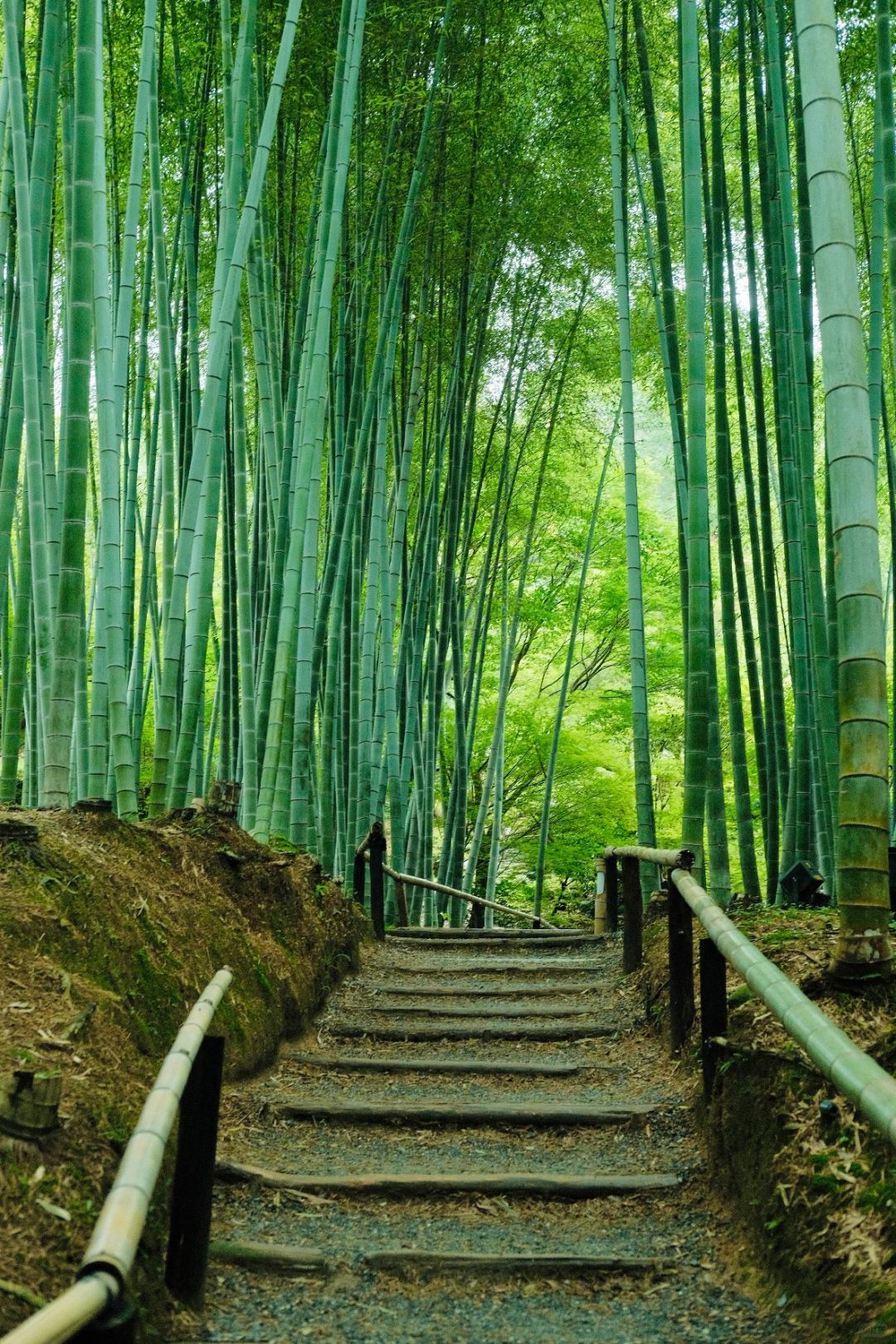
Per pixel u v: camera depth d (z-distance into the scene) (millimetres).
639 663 5973
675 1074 3680
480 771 13383
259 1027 3795
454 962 5930
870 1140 2352
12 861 2951
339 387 7195
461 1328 2281
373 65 7188
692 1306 2338
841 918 2861
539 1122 3422
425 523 8648
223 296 4539
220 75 6625
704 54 8312
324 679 7051
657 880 6008
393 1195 2914
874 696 2830
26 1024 2383
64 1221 1927
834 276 2885
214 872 4270
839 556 2861
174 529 5973
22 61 4680
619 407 11508
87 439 3662
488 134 8055
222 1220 2713
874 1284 1995
